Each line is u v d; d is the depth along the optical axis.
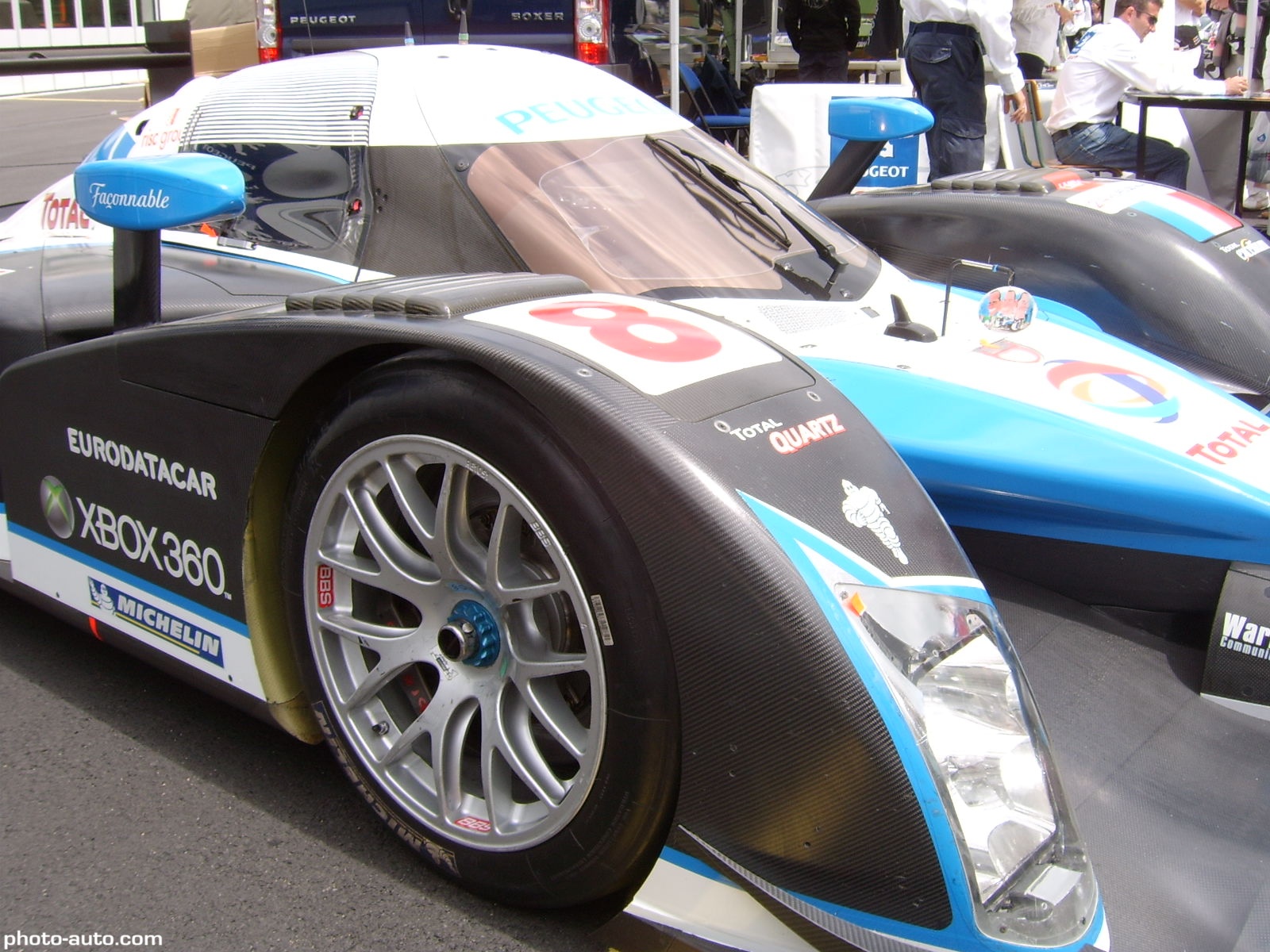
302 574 1.85
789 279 2.58
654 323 1.77
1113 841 1.75
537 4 6.64
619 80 2.97
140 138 3.05
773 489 1.54
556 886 1.67
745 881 1.55
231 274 2.62
